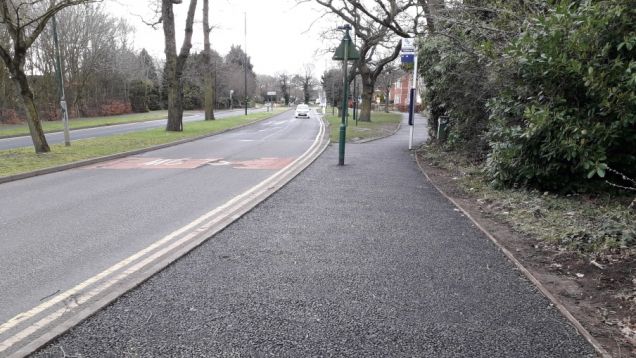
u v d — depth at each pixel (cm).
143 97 6000
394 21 1841
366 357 307
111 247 550
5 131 2795
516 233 599
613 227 549
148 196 852
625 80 618
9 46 3044
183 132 2412
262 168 1211
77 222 667
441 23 1232
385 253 518
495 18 1055
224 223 643
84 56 4378
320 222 655
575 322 350
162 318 360
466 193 874
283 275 451
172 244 557
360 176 1070
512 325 351
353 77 3906
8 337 339
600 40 657
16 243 568
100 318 359
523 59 698
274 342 325
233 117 4528
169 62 2386
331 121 3709
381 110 7100
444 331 341
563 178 785
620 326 347
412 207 753
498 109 870
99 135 2533
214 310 374
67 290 424
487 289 418
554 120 695
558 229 583
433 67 1330
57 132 2812
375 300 394
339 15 2581
